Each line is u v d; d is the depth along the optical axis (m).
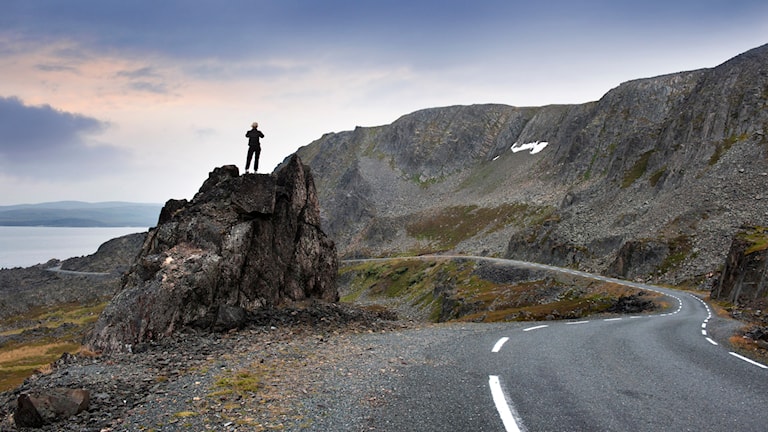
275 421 8.10
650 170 139.00
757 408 8.74
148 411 9.12
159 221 32.09
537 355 13.73
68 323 95.56
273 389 10.37
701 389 10.08
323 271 34.97
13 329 101.50
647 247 90.06
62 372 15.14
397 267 157.88
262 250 29.44
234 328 22.83
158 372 13.30
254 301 27.48
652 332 21.28
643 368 12.23
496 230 179.88
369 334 20.95
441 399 9.02
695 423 7.75
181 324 22.62
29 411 9.13
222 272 25.73
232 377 11.45
